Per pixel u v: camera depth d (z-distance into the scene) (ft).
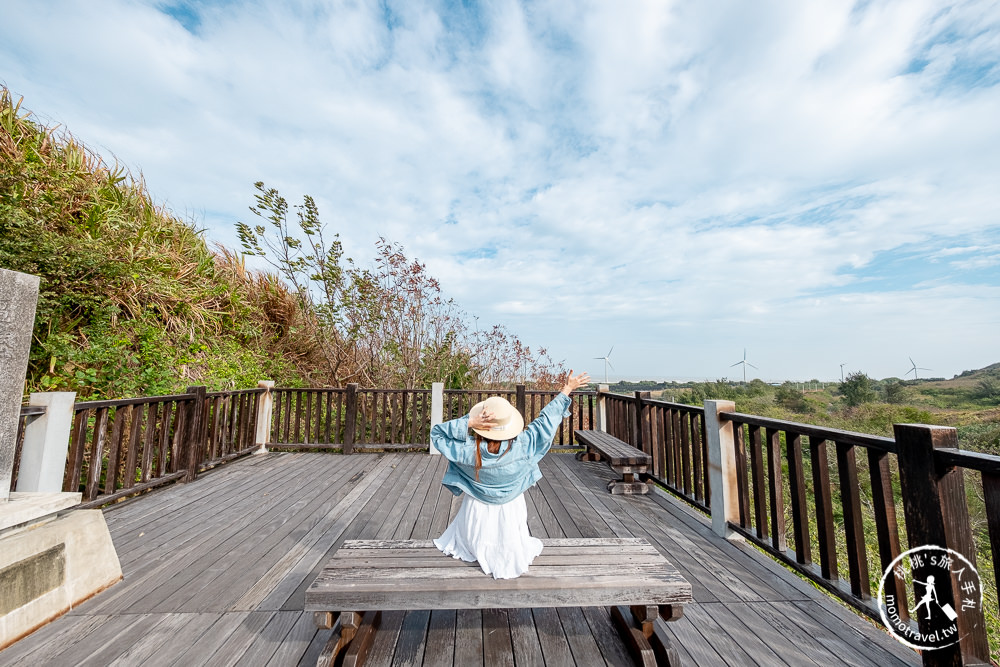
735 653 6.31
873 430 42.14
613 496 14.28
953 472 5.53
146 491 14.49
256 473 17.12
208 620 7.11
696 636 6.71
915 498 5.79
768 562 9.38
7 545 6.44
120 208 21.06
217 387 19.72
